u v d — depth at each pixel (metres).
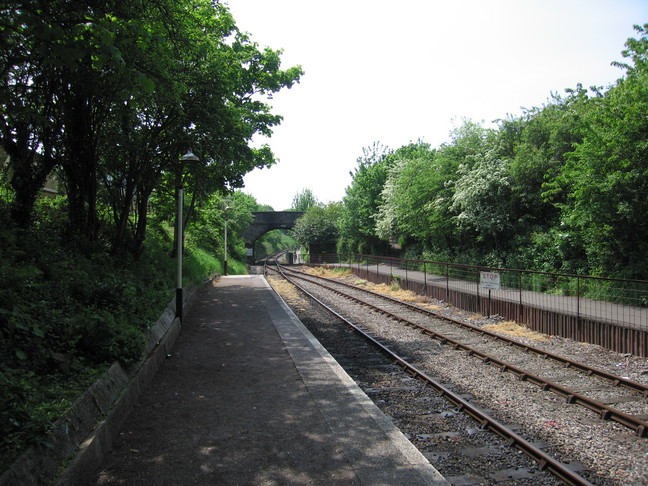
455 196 22.22
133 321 8.57
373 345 11.18
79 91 10.87
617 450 5.32
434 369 9.02
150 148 14.63
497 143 22.98
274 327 11.88
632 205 13.12
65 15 6.47
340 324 14.38
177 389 6.84
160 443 4.96
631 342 9.59
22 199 10.88
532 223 20.53
